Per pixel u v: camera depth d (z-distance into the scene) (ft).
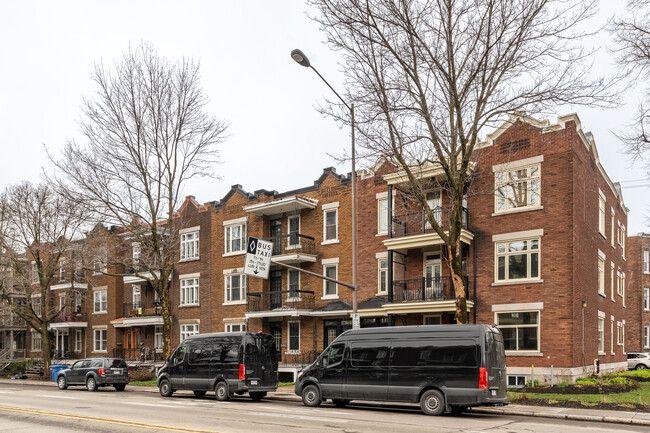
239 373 64.90
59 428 41.68
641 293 147.84
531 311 76.33
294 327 103.96
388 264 84.94
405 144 62.64
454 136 62.23
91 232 126.93
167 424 42.86
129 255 135.44
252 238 67.46
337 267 99.60
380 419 46.16
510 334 77.87
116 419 46.14
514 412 51.26
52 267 131.13
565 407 53.52
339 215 100.48
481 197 82.74
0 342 181.16
